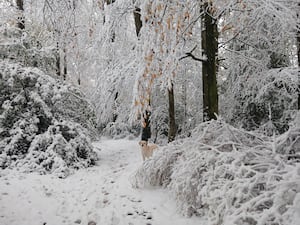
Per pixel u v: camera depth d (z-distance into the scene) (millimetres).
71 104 8828
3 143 7539
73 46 5988
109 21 6262
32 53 9102
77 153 7859
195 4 5754
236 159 3498
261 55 9750
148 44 4176
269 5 5703
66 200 5137
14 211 4570
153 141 12312
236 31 7832
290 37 7492
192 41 7844
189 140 4855
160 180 5266
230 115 10617
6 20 9336
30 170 6750
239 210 2877
